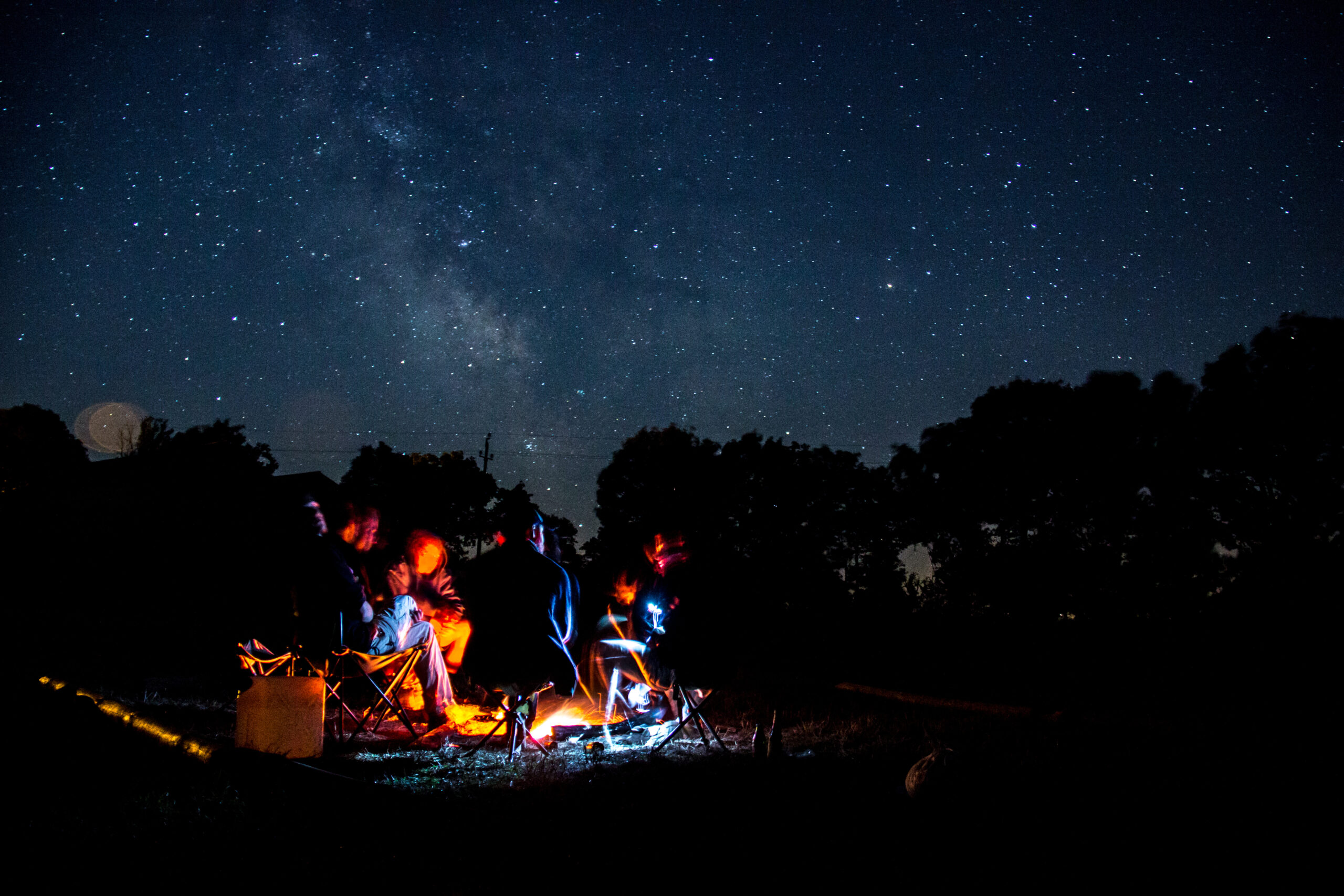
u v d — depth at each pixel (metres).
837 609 22.97
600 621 6.50
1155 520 17.19
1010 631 17.97
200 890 2.79
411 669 5.71
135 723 4.95
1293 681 11.11
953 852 3.49
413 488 29.59
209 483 17.28
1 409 27.91
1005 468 19.27
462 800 4.00
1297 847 3.64
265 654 5.80
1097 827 3.89
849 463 31.55
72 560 15.79
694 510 31.11
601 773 4.79
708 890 3.00
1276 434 15.48
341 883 2.90
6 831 3.20
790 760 5.25
